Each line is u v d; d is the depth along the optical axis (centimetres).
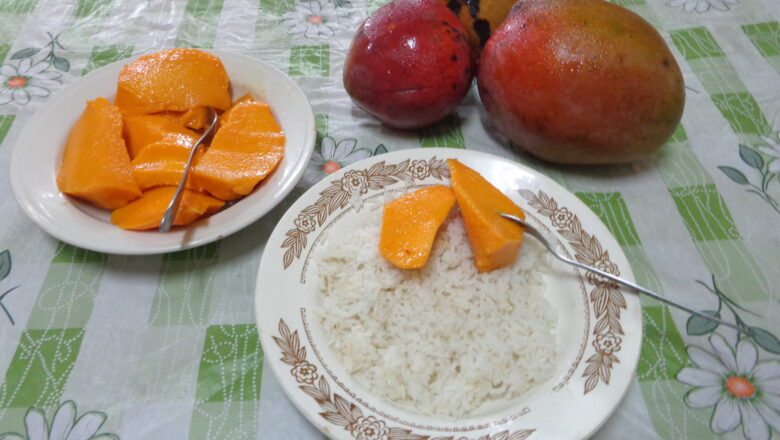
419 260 54
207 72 72
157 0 103
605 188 71
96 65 90
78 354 54
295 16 100
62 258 62
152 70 71
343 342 53
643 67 59
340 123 80
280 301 52
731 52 90
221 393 52
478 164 65
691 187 71
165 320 57
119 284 60
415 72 67
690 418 50
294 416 50
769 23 94
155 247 56
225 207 65
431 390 51
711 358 54
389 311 55
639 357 49
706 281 61
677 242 65
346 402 46
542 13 62
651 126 63
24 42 93
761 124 78
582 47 59
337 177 63
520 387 50
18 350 54
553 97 61
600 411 45
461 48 69
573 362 49
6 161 73
